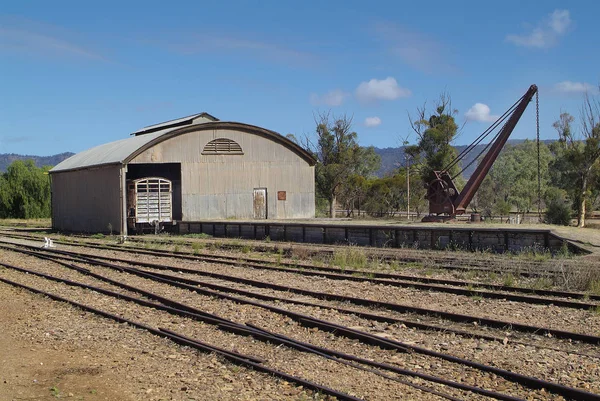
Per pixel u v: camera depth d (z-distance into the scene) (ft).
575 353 28.86
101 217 124.26
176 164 135.23
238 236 104.37
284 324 36.17
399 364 27.94
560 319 36.24
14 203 236.84
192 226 116.57
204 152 125.29
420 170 180.14
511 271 52.60
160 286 51.55
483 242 72.54
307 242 90.53
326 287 48.75
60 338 34.78
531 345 30.40
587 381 25.07
